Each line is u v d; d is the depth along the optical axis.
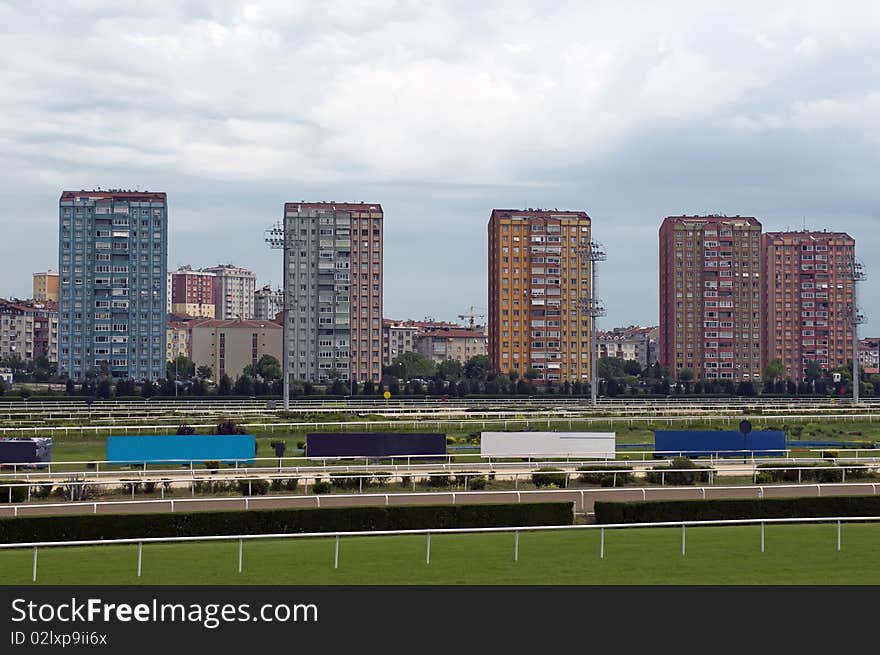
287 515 35.75
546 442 59.50
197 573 28.66
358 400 131.75
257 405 116.31
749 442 62.12
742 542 32.78
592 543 32.62
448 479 48.94
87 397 128.00
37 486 45.28
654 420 85.75
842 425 88.94
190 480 46.44
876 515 39.84
